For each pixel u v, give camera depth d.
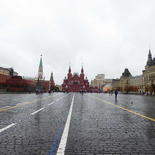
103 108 14.68
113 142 5.27
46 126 7.34
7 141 5.25
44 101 22.48
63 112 11.83
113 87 166.75
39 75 144.25
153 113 11.57
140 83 112.00
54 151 4.50
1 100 23.23
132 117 9.85
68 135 5.96
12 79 78.12
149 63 96.44
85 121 8.55
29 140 5.37
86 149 4.67
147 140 5.47
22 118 9.23
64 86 152.50
